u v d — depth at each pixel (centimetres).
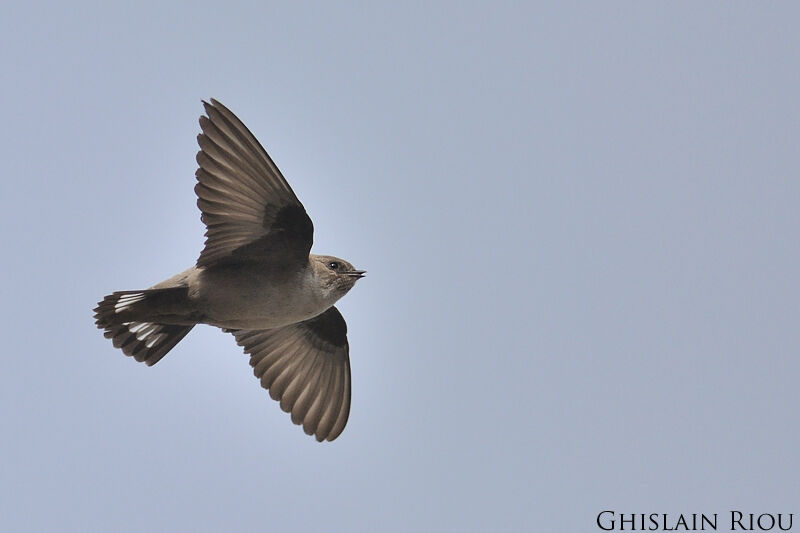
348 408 1742
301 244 1483
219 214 1452
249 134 1405
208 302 1484
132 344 1566
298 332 1730
